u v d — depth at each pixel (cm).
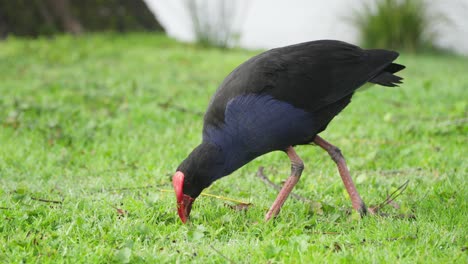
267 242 541
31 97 1255
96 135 998
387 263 492
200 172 581
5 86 1373
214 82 1466
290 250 521
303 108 598
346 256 494
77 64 1680
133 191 714
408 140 963
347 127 1039
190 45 2125
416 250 517
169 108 1166
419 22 2078
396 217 615
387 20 2089
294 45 633
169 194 689
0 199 663
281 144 607
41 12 2089
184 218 586
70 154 891
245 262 506
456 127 983
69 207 641
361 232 568
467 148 893
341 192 722
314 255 506
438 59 2005
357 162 844
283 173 805
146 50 1903
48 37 2059
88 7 2197
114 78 1470
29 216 611
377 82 623
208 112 602
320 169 827
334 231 584
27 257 521
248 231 576
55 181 767
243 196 702
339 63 615
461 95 1284
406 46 2108
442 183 716
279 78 595
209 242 559
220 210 638
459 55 2112
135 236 566
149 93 1308
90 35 2091
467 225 576
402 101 1245
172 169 817
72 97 1252
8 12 2053
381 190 714
